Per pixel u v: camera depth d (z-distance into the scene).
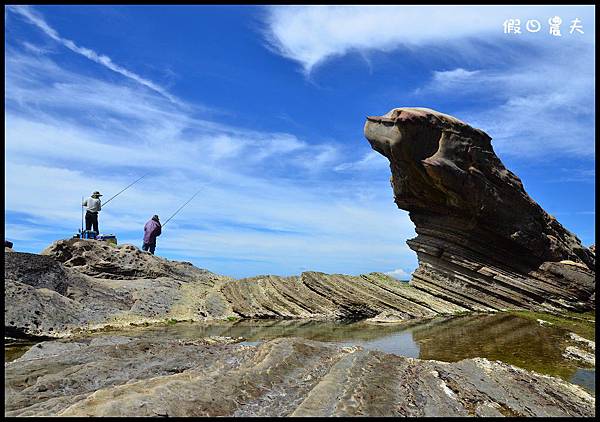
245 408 7.72
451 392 9.47
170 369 10.30
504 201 27.23
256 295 26.42
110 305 22.31
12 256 20.81
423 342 17.09
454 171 26.30
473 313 26.02
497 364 12.40
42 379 9.30
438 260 28.80
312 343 12.11
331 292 26.50
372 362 10.84
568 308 25.80
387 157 28.36
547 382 11.18
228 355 11.24
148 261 27.97
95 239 28.00
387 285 28.55
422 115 26.58
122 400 7.12
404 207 30.09
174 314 23.00
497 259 27.97
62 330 18.45
